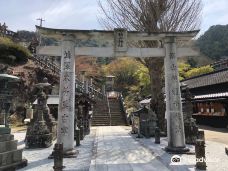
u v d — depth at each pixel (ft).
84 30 36.29
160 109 61.11
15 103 95.45
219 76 85.71
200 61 196.03
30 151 40.57
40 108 46.55
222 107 77.00
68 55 35.99
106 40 39.01
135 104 129.80
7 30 144.66
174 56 37.40
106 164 29.68
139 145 45.88
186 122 46.06
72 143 34.88
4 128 27.07
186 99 47.75
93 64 204.03
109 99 129.80
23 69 106.83
